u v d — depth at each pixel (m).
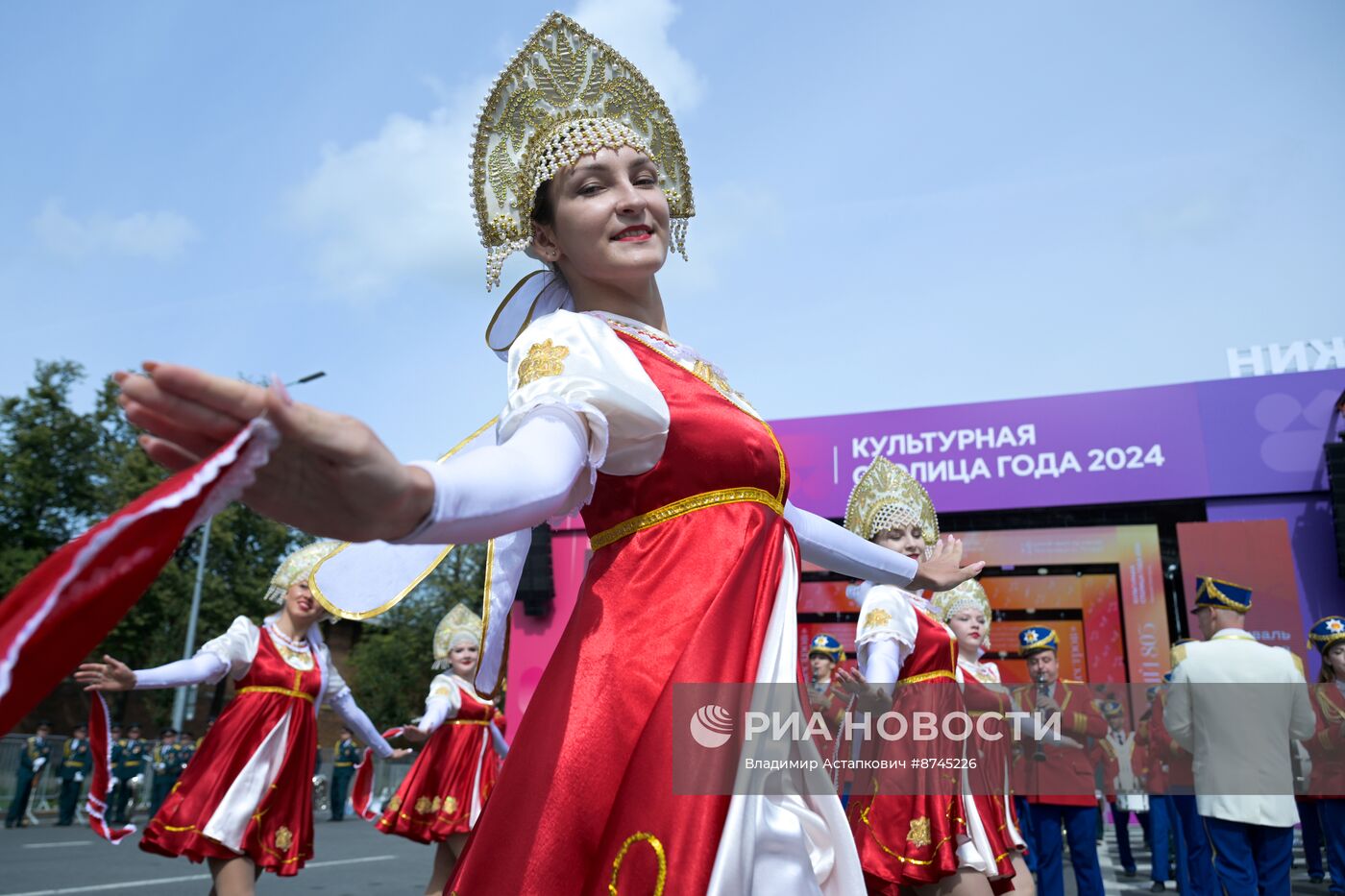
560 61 2.21
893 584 2.38
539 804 1.40
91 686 5.12
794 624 1.59
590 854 1.37
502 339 2.12
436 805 7.97
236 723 5.70
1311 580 18.98
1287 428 19.73
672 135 2.35
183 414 0.84
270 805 5.64
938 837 4.51
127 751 19.25
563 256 2.06
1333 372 19.70
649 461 1.57
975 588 6.46
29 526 36.53
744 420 1.66
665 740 1.38
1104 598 20.11
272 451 0.88
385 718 38.66
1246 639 6.08
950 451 21.41
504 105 2.15
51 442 37.09
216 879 5.47
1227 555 19.27
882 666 4.63
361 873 9.98
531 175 2.02
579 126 2.00
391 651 38.78
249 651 5.88
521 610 20.86
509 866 1.39
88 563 0.76
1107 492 20.42
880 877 4.57
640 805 1.36
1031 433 21.09
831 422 22.08
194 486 0.80
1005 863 4.75
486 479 1.11
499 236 2.10
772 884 1.36
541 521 1.32
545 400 1.41
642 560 1.55
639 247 1.95
